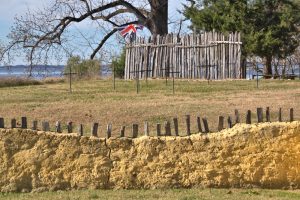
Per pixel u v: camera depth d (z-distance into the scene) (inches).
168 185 521.0
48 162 523.5
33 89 1068.5
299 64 1854.1
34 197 497.0
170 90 969.5
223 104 781.9
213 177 523.5
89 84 1170.6
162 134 574.6
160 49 1342.3
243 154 525.3
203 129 622.5
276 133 527.8
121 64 1574.8
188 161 522.6
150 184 521.7
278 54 1477.6
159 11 1701.5
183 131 636.1
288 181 527.8
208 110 741.9
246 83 1056.8
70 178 522.6
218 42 1235.2
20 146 526.6
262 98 831.1
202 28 1533.0
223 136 525.3
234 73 1214.3
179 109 753.0
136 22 1808.6
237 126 537.0
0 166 524.4
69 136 527.5
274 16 1461.6
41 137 527.5
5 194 512.1
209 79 1203.9
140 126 687.7
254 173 525.3
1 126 540.7
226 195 498.0
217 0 1515.7
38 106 812.0
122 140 526.0
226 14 1477.6
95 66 1571.1
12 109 793.6
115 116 734.5
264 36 1422.2
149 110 754.8
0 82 1266.0
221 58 1231.5
